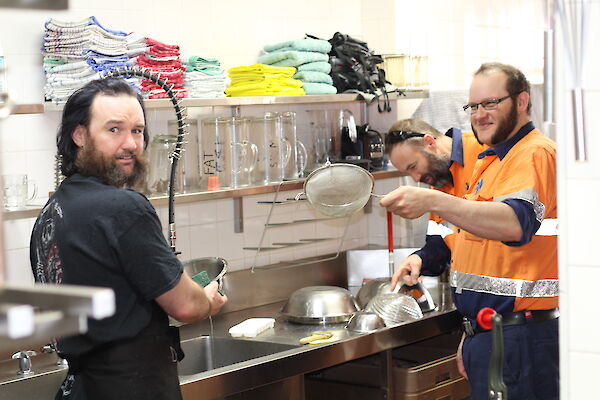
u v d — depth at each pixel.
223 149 3.46
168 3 3.53
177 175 3.24
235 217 3.82
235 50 3.82
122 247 2.06
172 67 3.22
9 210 2.68
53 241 2.13
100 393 2.13
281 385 3.17
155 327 2.17
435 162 3.46
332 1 4.27
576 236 1.80
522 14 5.01
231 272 3.76
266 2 3.95
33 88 3.06
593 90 1.75
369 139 4.12
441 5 4.54
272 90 3.54
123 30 3.37
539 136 2.80
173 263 2.12
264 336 3.28
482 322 1.91
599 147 1.76
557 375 2.86
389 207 2.60
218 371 2.71
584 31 1.64
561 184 1.80
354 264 4.30
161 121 3.51
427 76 4.23
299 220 4.12
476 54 4.77
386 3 4.32
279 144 3.64
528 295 2.81
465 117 4.24
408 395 3.40
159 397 2.17
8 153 3.00
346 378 3.59
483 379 2.89
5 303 0.90
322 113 3.97
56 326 0.86
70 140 2.21
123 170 2.22
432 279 4.18
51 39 3.02
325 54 3.84
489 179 2.82
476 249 2.90
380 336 3.26
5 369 2.74
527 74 5.04
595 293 1.79
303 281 4.07
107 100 2.17
